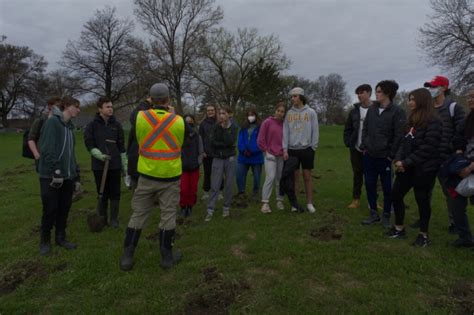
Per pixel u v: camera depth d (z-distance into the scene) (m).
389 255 4.20
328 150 20.09
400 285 3.49
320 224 5.43
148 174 3.87
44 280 3.73
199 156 6.08
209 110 7.61
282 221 5.65
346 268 3.86
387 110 5.13
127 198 7.55
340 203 6.79
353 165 6.40
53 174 4.20
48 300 3.39
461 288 3.41
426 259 4.04
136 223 3.99
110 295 3.41
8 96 51.59
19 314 3.17
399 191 4.61
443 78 4.84
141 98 38.25
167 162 3.88
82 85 39.66
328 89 80.31
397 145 4.86
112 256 4.29
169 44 37.41
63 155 4.42
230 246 4.64
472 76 25.73
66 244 4.62
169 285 3.57
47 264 4.09
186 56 37.66
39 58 51.00
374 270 3.81
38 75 50.56
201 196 7.74
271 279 3.67
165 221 3.97
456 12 25.98
